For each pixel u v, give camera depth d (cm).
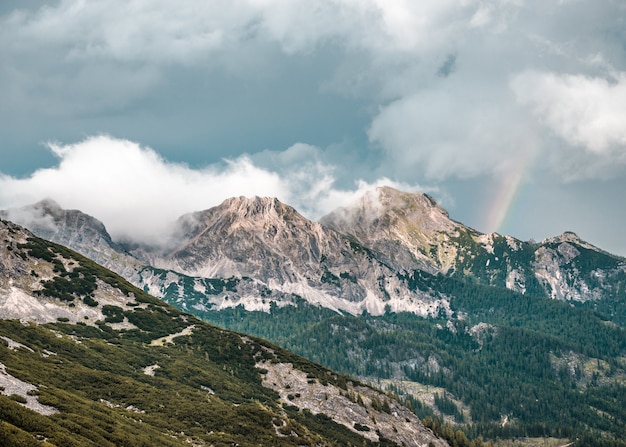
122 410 14300
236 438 14762
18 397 10750
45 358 16512
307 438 16688
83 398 13525
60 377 15138
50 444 8569
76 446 9181
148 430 12662
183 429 14350
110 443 10256
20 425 9219
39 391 11850
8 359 14662
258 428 15912
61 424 10144
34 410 10531
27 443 8238
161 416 14988
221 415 16138
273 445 15088
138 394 16088
